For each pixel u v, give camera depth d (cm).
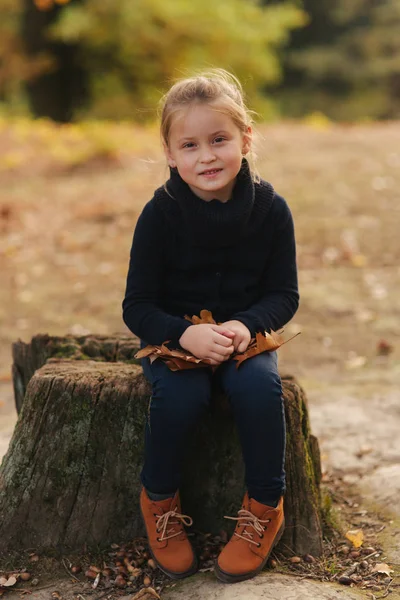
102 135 1078
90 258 700
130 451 263
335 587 240
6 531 262
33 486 263
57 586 246
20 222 791
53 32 1633
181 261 256
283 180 894
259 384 237
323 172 926
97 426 262
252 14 1784
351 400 420
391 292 609
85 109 1745
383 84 2559
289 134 1188
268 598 227
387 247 699
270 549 244
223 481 268
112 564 256
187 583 241
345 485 324
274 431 237
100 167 987
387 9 2562
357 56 2556
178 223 249
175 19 1650
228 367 245
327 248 700
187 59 1697
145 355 246
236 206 246
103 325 562
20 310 595
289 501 263
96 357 316
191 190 248
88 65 1722
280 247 261
